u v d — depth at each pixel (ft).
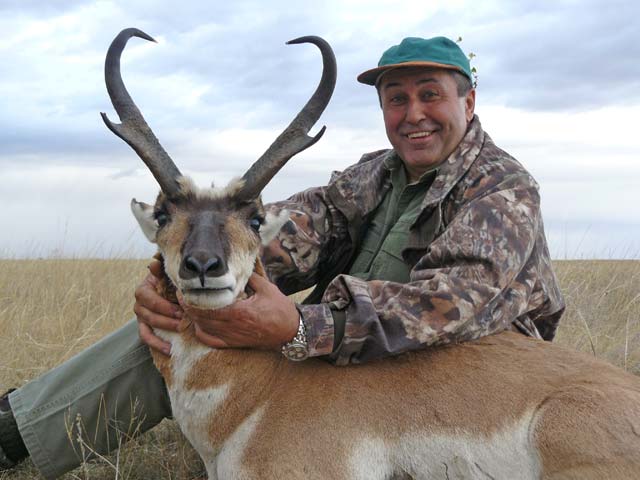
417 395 3.71
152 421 4.51
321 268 5.00
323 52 3.84
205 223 3.54
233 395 3.75
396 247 4.50
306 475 3.53
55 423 4.31
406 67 4.40
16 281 9.53
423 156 4.52
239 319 3.58
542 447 3.47
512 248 3.88
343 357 3.75
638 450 3.31
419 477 3.67
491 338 3.95
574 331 6.86
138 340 4.34
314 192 4.93
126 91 3.79
